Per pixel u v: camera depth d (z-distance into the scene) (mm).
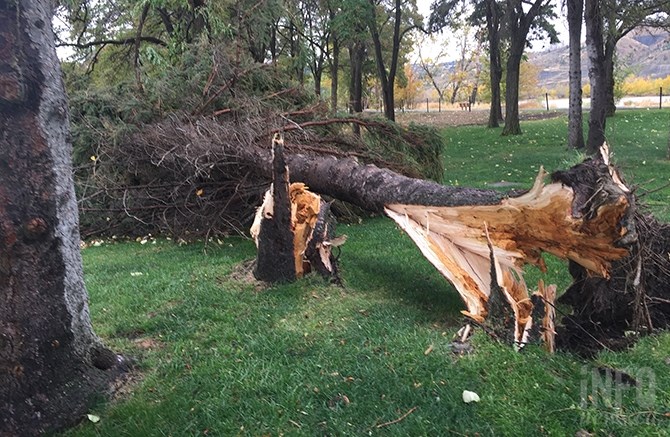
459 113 44125
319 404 3107
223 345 3883
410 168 8430
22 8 2826
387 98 22859
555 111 37156
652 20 22328
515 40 22719
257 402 3117
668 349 3670
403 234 7266
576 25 15594
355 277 5379
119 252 7258
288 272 5172
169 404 3119
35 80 2887
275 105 9164
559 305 4379
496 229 4137
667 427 2809
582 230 3562
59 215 3029
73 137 8719
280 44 22781
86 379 3193
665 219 6215
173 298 4906
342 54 32500
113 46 18344
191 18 13242
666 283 4133
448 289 5066
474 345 3660
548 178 3848
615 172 3721
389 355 3596
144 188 8062
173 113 8438
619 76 34844
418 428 2836
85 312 3285
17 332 2887
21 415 2881
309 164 6379
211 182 7590
